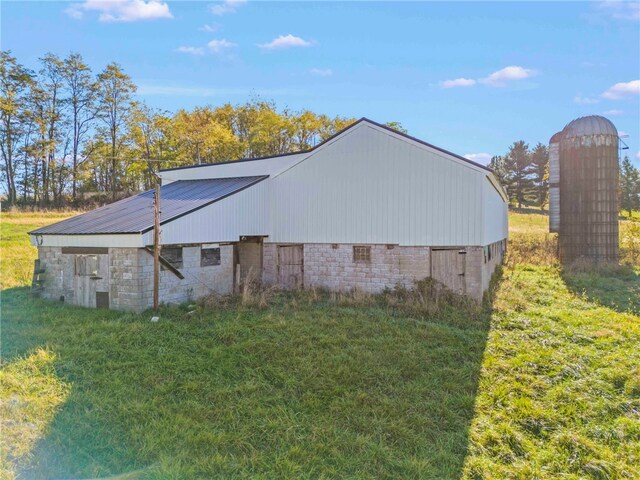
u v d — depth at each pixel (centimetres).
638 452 607
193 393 706
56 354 827
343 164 1454
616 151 2139
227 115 5006
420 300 1241
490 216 1471
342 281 1458
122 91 4206
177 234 1245
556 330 1052
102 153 4225
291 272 1551
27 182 4003
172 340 925
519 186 7412
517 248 2611
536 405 715
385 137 1381
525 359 877
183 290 1279
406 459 562
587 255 2150
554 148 2348
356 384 758
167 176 1953
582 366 855
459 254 1289
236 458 547
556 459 588
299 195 1538
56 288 1312
